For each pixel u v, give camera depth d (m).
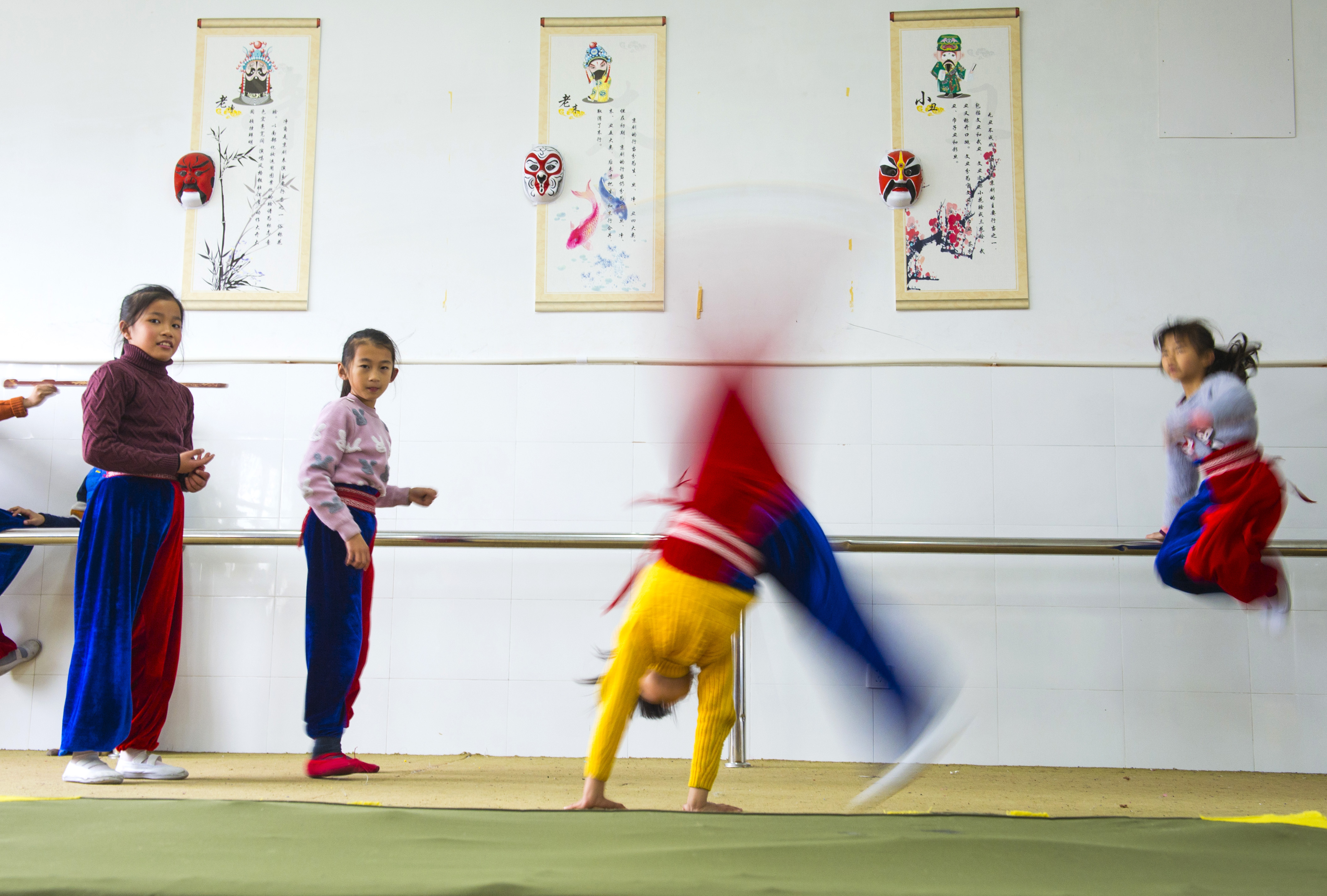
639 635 1.62
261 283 3.17
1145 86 3.12
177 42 3.29
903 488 2.96
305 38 3.27
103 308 3.19
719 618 1.59
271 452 3.08
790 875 1.03
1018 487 2.95
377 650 2.96
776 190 3.13
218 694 2.96
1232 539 2.39
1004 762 2.82
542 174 3.13
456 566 2.99
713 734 1.62
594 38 3.22
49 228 3.23
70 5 3.32
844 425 2.98
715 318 3.06
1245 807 2.15
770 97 3.17
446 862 1.07
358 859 1.08
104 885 0.95
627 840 1.22
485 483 3.03
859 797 2.04
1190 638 2.84
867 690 2.80
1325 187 3.05
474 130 3.22
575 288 3.12
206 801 1.48
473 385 3.08
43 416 3.13
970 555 2.89
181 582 2.28
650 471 3.02
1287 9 3.12
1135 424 2.96
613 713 1.61
